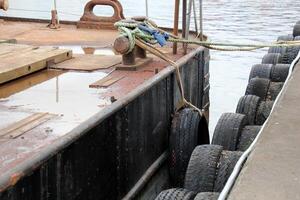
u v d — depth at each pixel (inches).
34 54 298.4
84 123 201.5
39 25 440.5
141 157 264.5
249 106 336.5
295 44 305.9
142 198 264.1
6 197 154.4
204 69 385.1
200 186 229.8
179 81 308.5
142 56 313.3
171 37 319.9
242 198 150.4
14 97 239.6
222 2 1496.1
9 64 270.5
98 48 357.4
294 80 266.7
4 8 325.4
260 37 885.8
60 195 185.8
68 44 367.9
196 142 301.7
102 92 252.8
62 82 267.3
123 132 238.7
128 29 291.6
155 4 1306.6
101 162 217.8
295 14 1226.6
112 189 231.0
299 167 169.3
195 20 396.5
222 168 230.1
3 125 202.8
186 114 307.3
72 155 192.5
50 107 227.8
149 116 272.5
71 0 1165.1
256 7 1375.5
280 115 215.6
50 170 177.9
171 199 206.2
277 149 182.4
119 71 293.7
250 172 165.5
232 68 698.8
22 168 161.2
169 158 306.2
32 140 188.5
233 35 908.6
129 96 242.1
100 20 427.8
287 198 150.9
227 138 279.6
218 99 549.6
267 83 393.7
